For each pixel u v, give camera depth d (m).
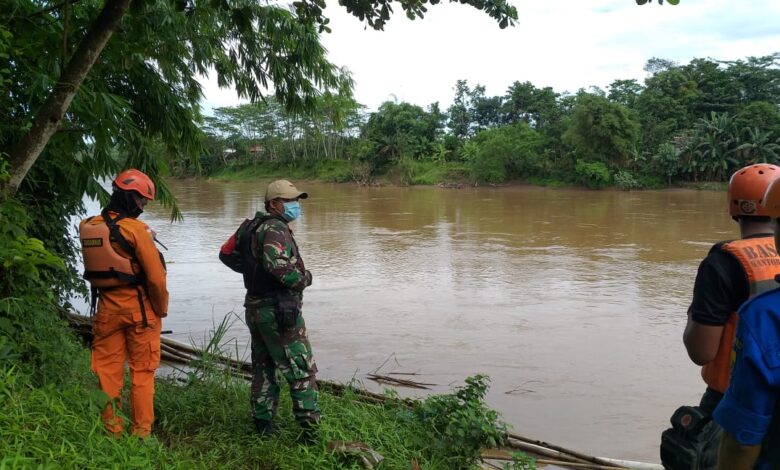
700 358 2.47
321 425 3.75
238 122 90.12
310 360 3.80
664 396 6.62
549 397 6.55
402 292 12.35
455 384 6.93
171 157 7.55
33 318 3.63
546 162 61.28
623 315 10.49
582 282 13.55
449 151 72.62
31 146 3.29
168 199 6.80
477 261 16.50
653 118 60.47
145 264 3.35
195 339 8.50
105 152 5.59
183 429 3.86
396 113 76.56
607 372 7.43
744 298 2.37
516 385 6.94
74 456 2.46
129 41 5.13
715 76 64.25
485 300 11.66
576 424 5.81
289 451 3.57
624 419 5.95
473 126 87.00
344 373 7.23
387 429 4.13
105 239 3.32
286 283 3.59
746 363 1.58
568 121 61.34
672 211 33.34
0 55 3.35
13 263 2.79
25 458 2.22
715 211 33.22
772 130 54.84
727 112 60.88
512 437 4.99
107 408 3.27
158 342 3.53
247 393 4.55
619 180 55.12
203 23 6.60
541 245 19.88
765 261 2.37
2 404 2.60
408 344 8.60
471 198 45.56
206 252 17.58
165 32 6.31
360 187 66.69
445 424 4.26
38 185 5.80
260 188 61.28
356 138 83.81
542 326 9.71
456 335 9.10
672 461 2.38
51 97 3.32
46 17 4.10
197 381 4.78
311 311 10.63
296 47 7.03
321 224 26.66
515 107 81.31
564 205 38.06
